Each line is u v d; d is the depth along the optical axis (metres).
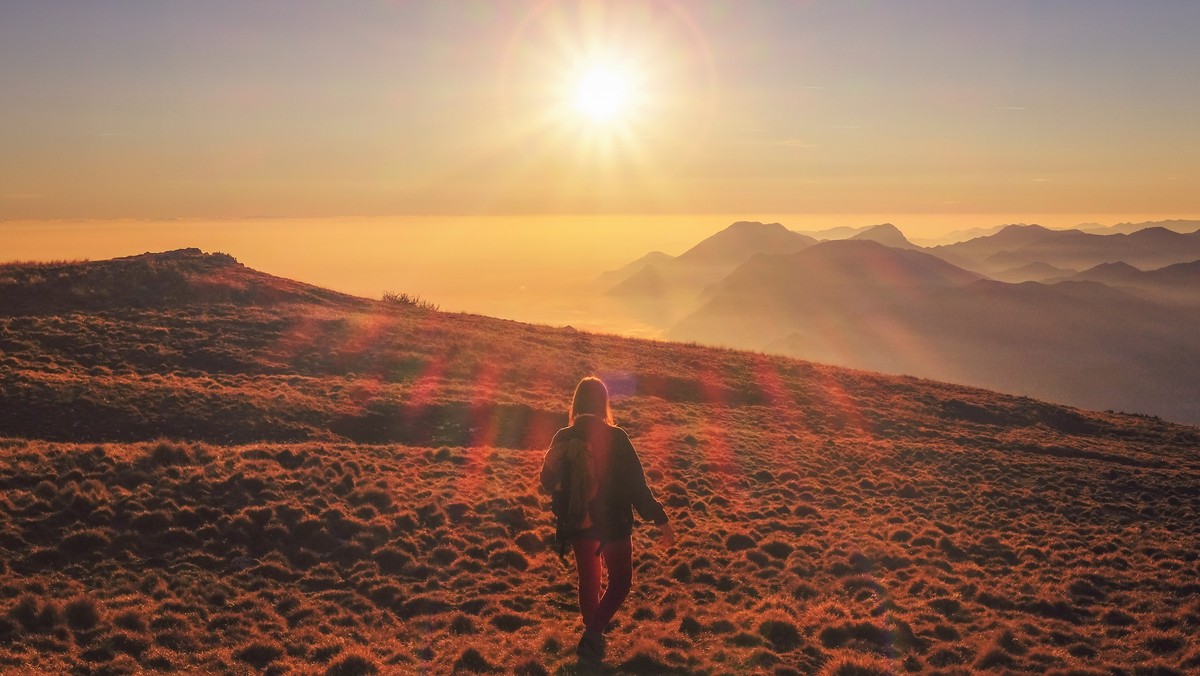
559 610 10.75
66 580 10.16
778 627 9.42
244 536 12.36
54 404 21.81
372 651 8.59
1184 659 9.02
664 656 8.04
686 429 28.02
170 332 32.38
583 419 7.70
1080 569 13.78
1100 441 34.94
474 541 13.84
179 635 8.74
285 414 23.98
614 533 7.53
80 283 37.19
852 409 35.97
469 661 7.84
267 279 45.34
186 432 21.69
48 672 7.32
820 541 15.59
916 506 19.70
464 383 31.27
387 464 18.64
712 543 14.80
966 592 12.12
